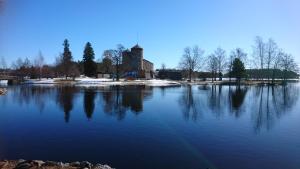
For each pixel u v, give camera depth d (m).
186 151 18.62
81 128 25.61
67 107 39.47
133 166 16.00
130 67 146.75
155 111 36.53
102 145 19.97
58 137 22.31
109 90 70.69
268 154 18.17
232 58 117.69
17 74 131.25
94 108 38.62
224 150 18.89
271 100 51.38
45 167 13.11
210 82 117.88
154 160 16.92
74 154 18.05
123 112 35.41
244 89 79.62
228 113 35.53
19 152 18.42
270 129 25.73
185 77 139.50
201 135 23.09
